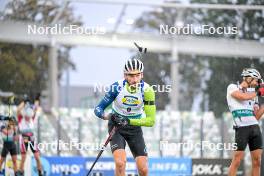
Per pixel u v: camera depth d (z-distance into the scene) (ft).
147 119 53.36
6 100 86.28
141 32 93.45
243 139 61.67
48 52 90.12
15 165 72.08
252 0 87.61
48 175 74.69
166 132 89.66
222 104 90.17
